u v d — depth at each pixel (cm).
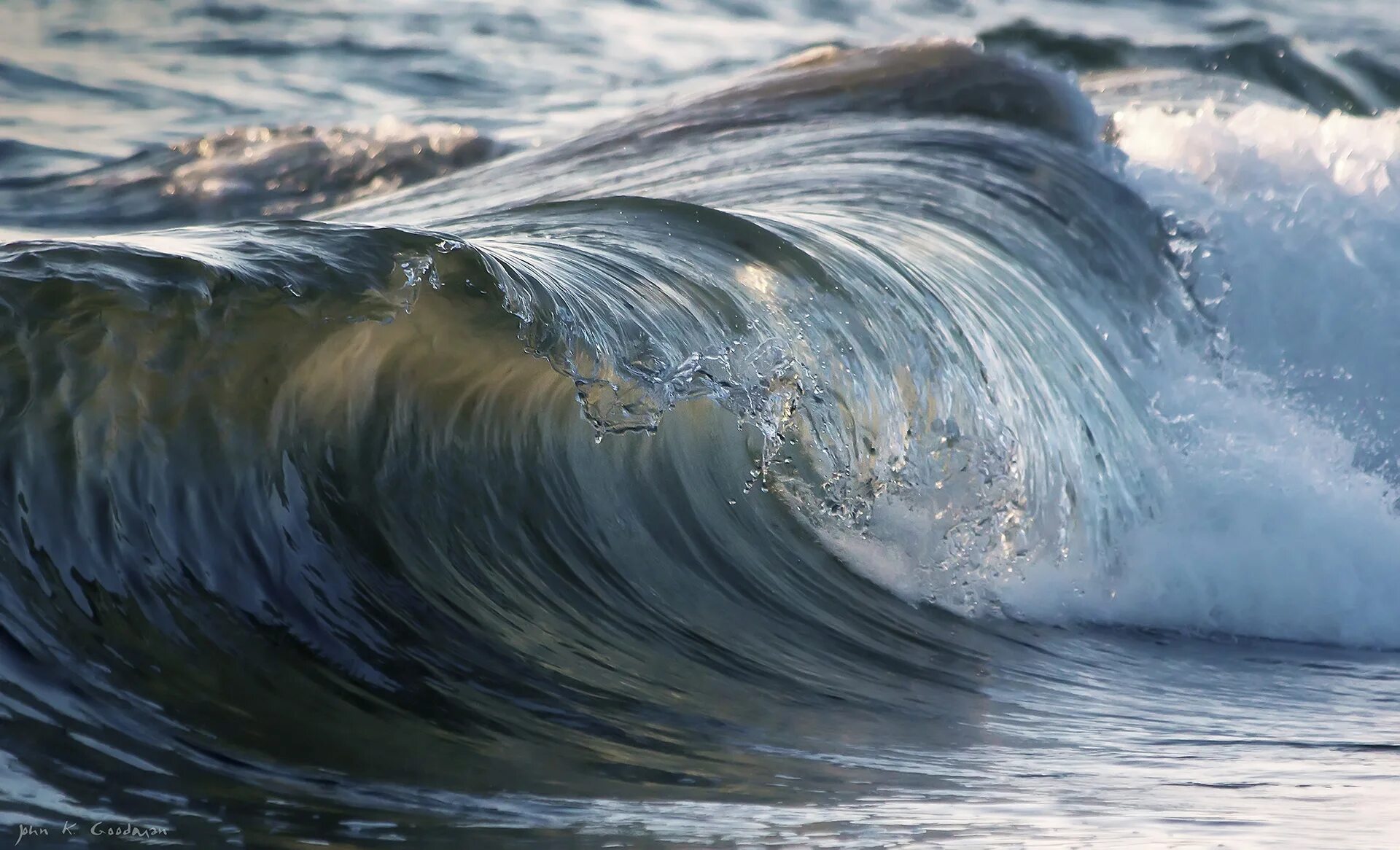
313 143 4091
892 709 1628
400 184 3828
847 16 6944
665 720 1455
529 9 6606
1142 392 2645
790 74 3812
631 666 1619
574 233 2241
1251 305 3039
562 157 3562
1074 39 5778
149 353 1460
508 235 2217
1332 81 5600
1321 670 2059
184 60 5453
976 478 2181
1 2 5869
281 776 1137
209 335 1515
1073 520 2280
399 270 1706
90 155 4219
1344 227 3172
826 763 1371
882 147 3203
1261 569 2334
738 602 1919
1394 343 3019
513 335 1780
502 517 1761
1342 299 3055
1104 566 2295
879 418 2127
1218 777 1404
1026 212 2880
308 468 1559
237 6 6147
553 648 1585
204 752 1146
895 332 2208
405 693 1365
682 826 1135
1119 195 3120
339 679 1352
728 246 2233
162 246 1596
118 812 1022
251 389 1530
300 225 1758
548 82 5612
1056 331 2567
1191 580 2306
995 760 1441
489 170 3612
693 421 2116
